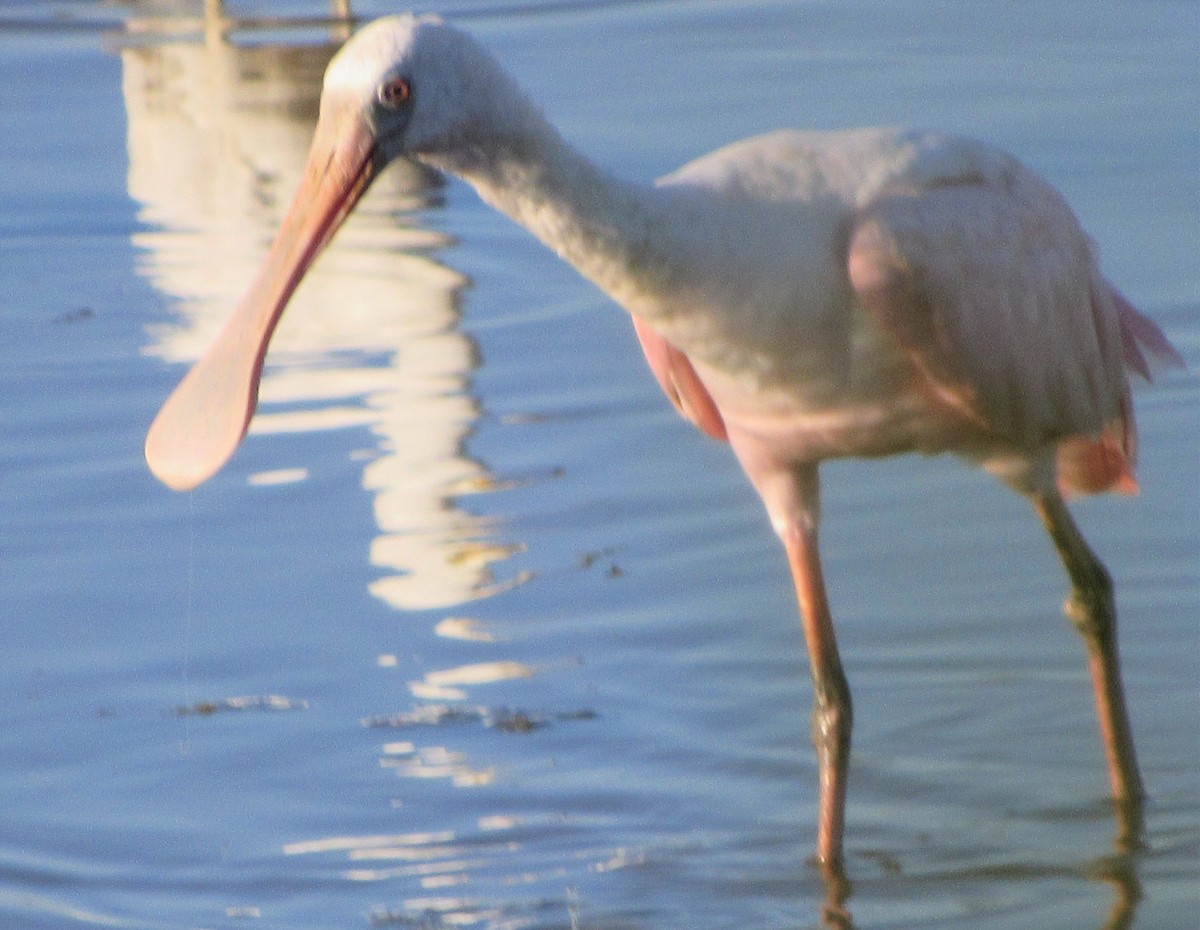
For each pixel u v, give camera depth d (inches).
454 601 451.5
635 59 820.6
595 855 368.5
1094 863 362.3
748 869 363.6
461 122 323.9
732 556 467.2
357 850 370.9
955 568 465.1
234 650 434.9
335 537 477.4
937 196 361.1
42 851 371.6
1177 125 708.0
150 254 656.4
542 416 533.3
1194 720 410.3
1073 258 388.2
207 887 360.5
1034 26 834.2
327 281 626.5
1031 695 421.7
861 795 389.7
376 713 412.5
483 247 652.7
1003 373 370.9
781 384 358.6
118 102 804.6
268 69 836.0
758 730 408.2
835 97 759.1
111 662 430.9
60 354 578.2
